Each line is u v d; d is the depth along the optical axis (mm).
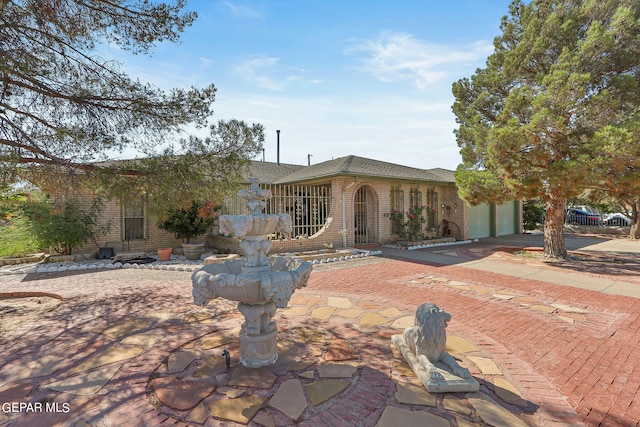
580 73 8719
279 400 2965
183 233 11891
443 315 3381
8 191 7082
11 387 3221
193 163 6543
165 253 11391
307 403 2922
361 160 16188
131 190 6480
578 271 9062
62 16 5289
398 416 2734
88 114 6023
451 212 17812
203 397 3020
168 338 4426
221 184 6871
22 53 4875
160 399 2990
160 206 6824
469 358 3830
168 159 6438
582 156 8242
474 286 7348
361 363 3674
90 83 5934
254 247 3648
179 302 6199
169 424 2650
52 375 3449
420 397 3014
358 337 4430
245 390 3131
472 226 18297
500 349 4074
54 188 6355
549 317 5277
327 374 3426
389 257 11648
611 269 9305
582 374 3479
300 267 3475
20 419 2723
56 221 10383
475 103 11648
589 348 4121
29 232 10539
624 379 3385
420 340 3389
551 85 8508
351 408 2854
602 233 20125
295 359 3770
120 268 9781
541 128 8742
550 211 11172
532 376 3428
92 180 6387
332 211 13211
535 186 9500
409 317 5258
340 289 7086
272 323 3752
